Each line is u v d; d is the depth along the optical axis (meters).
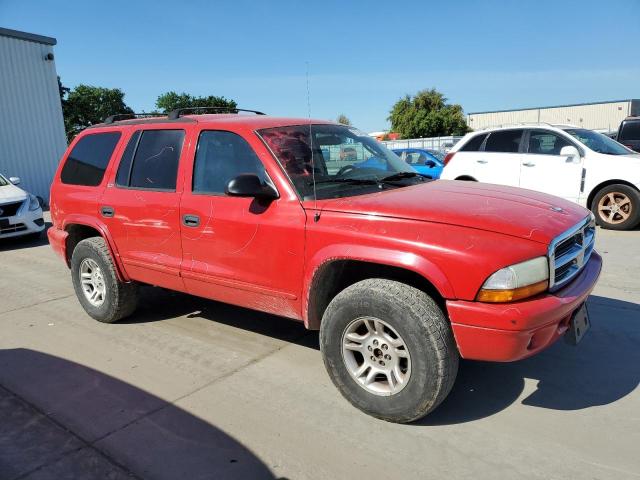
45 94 17.70
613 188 8.48
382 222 3.01
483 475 2.61
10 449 2.97
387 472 2.66
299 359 4.04
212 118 4.12
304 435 3.01
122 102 72.88
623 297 5.15
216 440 2.99
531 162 9.09
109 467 2.78
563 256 2.97
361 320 3.07
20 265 7.79
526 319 2.64
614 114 55.22
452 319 2.77
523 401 3.31
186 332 4.68
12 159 16.95
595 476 2.57
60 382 3.78
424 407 2.91
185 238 3.97
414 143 39.62
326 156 3.76
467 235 2.79
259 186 3.33
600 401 3.28
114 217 4.52
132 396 3.53
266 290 3.55
